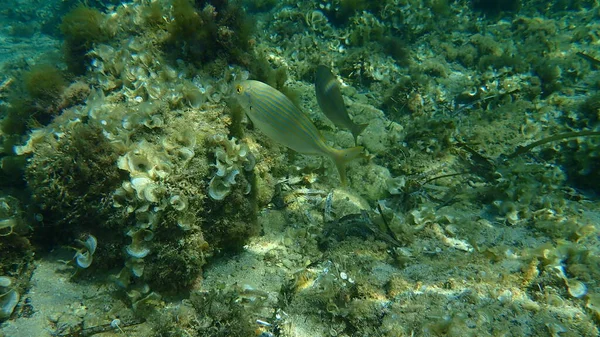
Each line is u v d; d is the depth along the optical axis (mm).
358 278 602
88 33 1001
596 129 963
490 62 1399
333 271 616
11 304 580
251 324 552
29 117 924
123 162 586
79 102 899
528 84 1232
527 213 747
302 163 890
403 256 636
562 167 893
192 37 909
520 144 983
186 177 606
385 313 550
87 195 634
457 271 605
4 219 644
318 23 1570
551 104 1139
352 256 658
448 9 1784
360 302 562
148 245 584
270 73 982
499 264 615
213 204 634
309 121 531
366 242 680
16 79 1321
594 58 1295
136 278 612
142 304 587
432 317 528
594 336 504
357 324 550
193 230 606
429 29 1651
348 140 1002
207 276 647
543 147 939
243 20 970
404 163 946
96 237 649
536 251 612
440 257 651
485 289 570
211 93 784
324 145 543
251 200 699
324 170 880
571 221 698
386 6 1606
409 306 553
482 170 882
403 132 1077
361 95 1259
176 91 740
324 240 699
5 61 2092
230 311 547
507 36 1665
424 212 743
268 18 1777
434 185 861
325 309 578
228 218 652
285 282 628
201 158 636
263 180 777
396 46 1451
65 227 690
